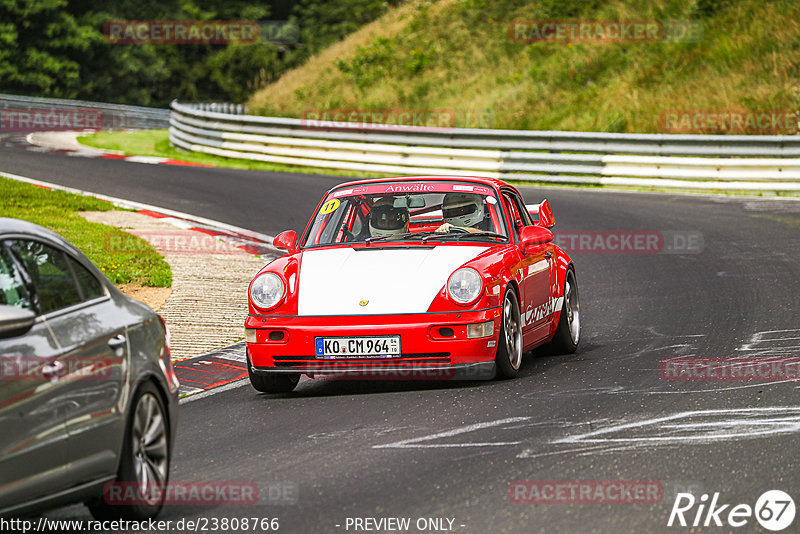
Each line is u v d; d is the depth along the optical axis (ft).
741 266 156.97
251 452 72.43
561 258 110.63
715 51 343.46
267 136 321.11
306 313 89.56
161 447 60.54
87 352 54.13
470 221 102.68
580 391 87.15
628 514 55.98
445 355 88.48
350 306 89.35
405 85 403.34
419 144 293.84
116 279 144.36
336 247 98.99
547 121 340.18
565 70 366.84
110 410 55.11
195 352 110.52
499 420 78.02
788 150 252.42
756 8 354.95
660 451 67.92
